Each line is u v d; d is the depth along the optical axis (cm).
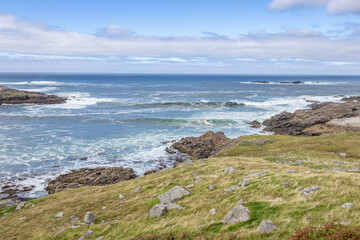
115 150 5722
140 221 1773
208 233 1320
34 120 8544
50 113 9825
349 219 1164
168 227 1503
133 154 5503
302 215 1307
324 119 8256
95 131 7350
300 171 2188
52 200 2972
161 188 2578
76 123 8288
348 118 8538
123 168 4538
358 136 5431
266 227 1212
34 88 19250
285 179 1923
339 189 1543
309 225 1184
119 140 6519
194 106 11988
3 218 2575
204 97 15775
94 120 8775
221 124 8412
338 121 8262
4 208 3038
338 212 1255
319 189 1602
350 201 1362
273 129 7750
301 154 4303
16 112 9831
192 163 3812
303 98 14962
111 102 13038
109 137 6769
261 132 7500
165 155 5488
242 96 16350
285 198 1591
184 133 7294
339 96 15575
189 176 2862
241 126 8194
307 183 1769
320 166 3131
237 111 10675
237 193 1861
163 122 8606
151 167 4803
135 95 16462
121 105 12131
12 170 4450
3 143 5959
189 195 2067
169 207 1862
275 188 1794
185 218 1595
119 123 8419
